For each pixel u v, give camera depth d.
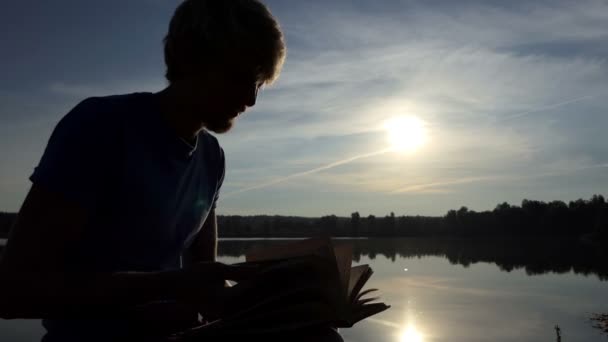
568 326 62.34
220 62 1.86
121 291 1.55
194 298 1.61
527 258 168.25
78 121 1.77
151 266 1.96
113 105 1.87
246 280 1.61
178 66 1.99
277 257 1.82
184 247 2.19
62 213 1.65
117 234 1.86
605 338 54.94
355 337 56.31
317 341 1.57
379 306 1.78
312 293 1.60
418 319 67.44
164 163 1.94
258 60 1.88
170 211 1.97
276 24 1.93
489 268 141.00
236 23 1.83
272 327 1.53
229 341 1.57
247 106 1.96
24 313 1.51
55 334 1.79
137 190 1.86
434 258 170.00
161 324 1.84
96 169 1.76
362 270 1.88
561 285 108.75
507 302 83.25
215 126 2.00
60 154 1.68
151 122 1.92
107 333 1.77
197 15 1.86
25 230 1.59
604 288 103.19
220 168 2.38
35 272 1.54
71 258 1.81
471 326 63.06
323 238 1.72
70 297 1.51
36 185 1.64
